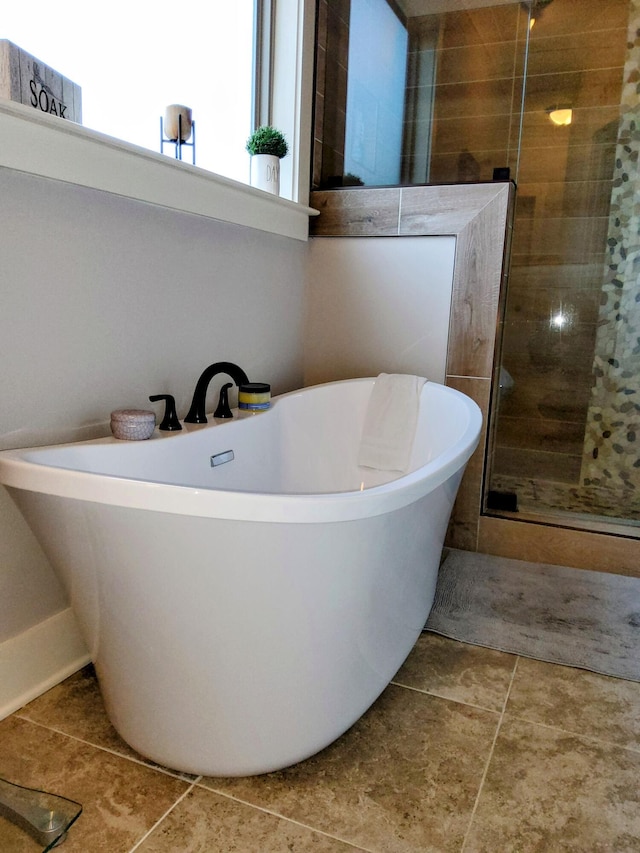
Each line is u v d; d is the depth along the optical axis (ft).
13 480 3.36
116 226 4.88
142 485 3.00
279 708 3.59
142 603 3.30
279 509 2.98
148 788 3.68
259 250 6.98
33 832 3.32
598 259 8.89
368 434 7.06
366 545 3.37
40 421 4.38
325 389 7.10
